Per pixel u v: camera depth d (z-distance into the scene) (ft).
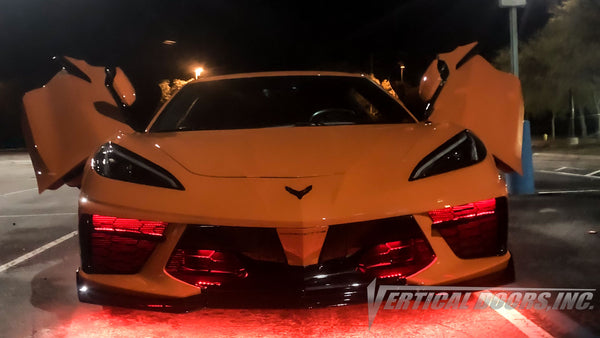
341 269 9.21
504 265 9.95
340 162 10.07
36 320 12.11
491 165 10.48
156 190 9.86
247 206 9.36
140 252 9.75
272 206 9.31
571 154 79.25
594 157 72.08
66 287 14.67
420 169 9.98
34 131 12.94
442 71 13.50
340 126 12.29
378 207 9.34
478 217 9.84
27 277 15.88
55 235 22.93
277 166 10.02
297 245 9.12
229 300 9.32
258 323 11.44
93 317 12.15
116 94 13.76
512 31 31.14
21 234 23.58
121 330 11.31
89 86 13.62
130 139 11.48
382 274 9.33
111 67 14.29
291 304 9.17
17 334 11.32
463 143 10.61
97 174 10.43
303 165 10.01
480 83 14.28
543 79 105.40
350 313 11.88
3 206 34.63
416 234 9.45
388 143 10.80
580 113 113.60
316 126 12.34
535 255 16.51
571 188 32.04
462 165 10.19
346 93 14.60
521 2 30.78
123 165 10.40
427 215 9.52
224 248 9.30
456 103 14.05
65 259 18.12
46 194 41.60
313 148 10.61
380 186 9.60
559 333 10.67
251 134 11.61
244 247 9.25
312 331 10.93
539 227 20.35
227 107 14.28
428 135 11.14
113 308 12.62
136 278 9.72
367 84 14.98
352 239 9.23
